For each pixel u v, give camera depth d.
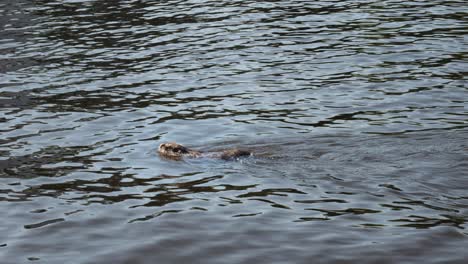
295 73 23.83
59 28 31.41
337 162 15.76
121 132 18.75
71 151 17.38
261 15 32.47
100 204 14.27
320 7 33.53
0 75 24.77
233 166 15.84
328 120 19.17
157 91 22.47
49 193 14.88
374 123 18.75
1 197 14.74
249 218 13.38
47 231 13.18
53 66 25.70
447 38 27.12
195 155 16.61
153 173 15.75
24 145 17.88
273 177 15.15
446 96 20.84
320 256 11.91
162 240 12.65
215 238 12.66
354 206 13.67
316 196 14.16
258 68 24.55
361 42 27.19
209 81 23.34
